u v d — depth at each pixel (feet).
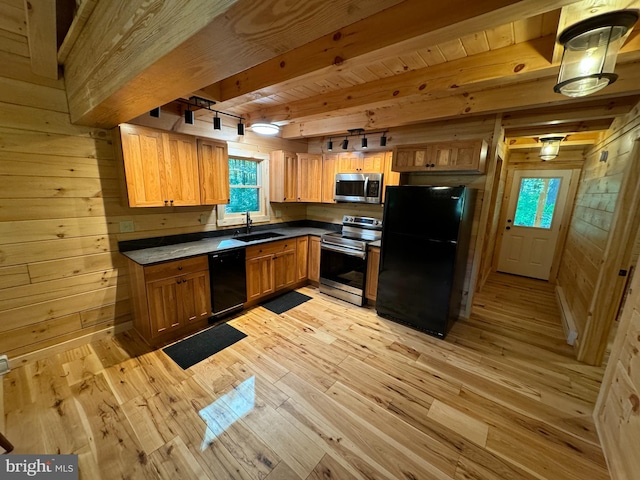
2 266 6.91
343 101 8.21
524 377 7.54
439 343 9.09
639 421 4.48
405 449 5.37
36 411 5.98
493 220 13.07
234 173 12.26
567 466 5.14
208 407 6.22
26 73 6.73
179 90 4.79
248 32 2.97
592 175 11.39
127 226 8.92
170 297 8.52
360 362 7.98
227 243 10.52
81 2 4.91
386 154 11.48
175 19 3.23
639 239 9.76
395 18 4.49
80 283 8.18
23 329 7.36
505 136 11.34
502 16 3.78
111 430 5.57
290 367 7.67
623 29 3.91
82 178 7.87
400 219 9.70
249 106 10.17
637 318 5.23
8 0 5.72
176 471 4.84
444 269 9.01
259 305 11.62
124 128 7.73
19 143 6.82
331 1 2.43
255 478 4.76
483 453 5.33
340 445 5.40
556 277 15.12
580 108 8.11
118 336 8.95
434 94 6.91
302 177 13.51
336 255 12.20
